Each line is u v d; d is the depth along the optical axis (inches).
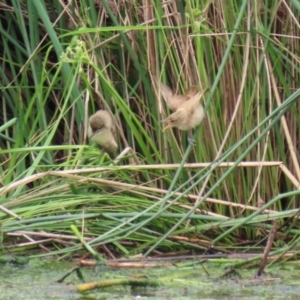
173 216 375.9
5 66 449.7
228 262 359.9
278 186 406.0
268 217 384.5
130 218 374.9
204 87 391.2
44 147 386.6
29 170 395.5
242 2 382.9
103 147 404.2
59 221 378.0
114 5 416.2
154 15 402.6
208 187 398.9
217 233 388.8
